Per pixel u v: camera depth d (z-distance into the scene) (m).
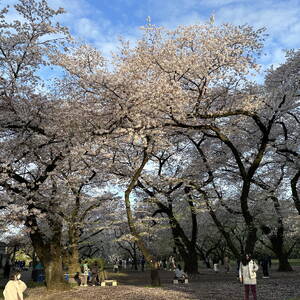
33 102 14.01
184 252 24.08
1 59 13.02
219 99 16.45
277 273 24.03
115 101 13.65
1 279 24.30
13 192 13.34
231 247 18.67
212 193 21.91
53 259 15.35
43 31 13.38
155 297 11.99
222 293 12.63
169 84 13.13
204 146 22.22
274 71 18.52
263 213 21.98
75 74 13.91
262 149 15.39
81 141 14.27
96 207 20.70
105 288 15.49
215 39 13.38
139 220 18.47
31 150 14.50
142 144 14.77
